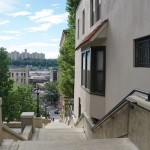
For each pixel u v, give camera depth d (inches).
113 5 446.0
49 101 5408.5
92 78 547.8
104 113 512.4
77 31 948.6
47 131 657.0
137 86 334.3
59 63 1540.4
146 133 241.0
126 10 377.7
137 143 268.4
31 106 2217.0
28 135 524.1
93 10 634.8
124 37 387.9
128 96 292.4
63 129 682.8
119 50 413.4
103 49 509.7
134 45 352.2
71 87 1424.7
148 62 319.0
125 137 310.7
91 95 548.1
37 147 284.7
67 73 1421.0
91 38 481.1
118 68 418.9
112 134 365.1
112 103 453.7
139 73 328.2
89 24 666.2
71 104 1432.1
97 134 471.5
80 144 292.5
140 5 324.8
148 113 235.9
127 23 373.4
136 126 270.8
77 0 1406.3
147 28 304.7
